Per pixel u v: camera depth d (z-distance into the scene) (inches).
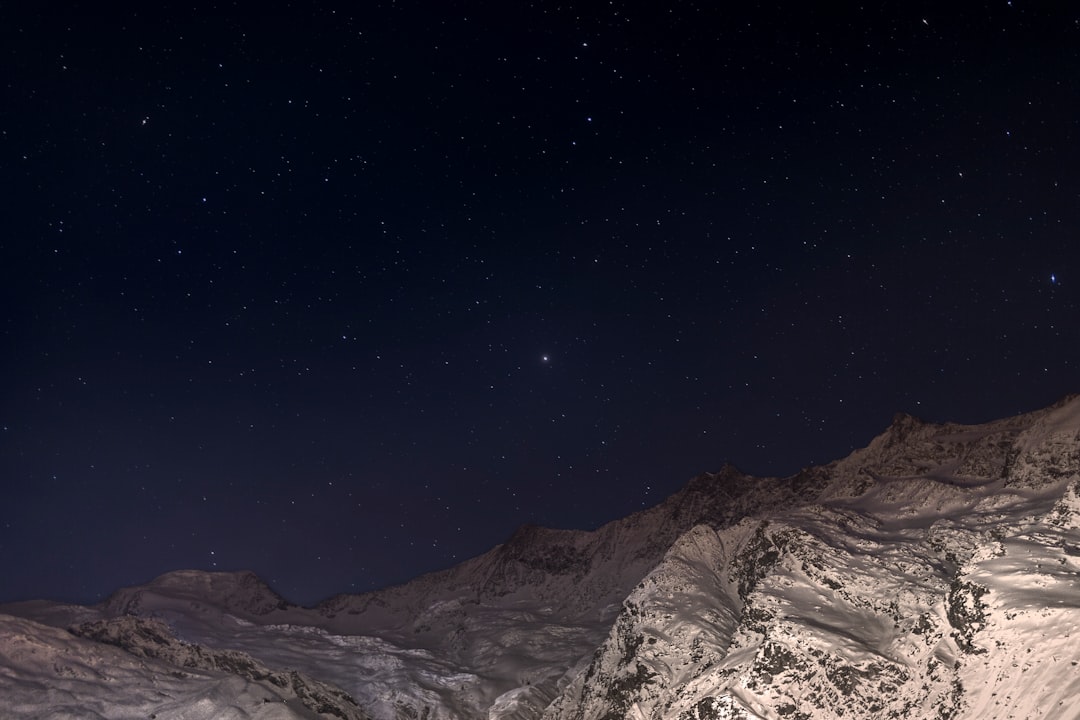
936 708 7342.5
